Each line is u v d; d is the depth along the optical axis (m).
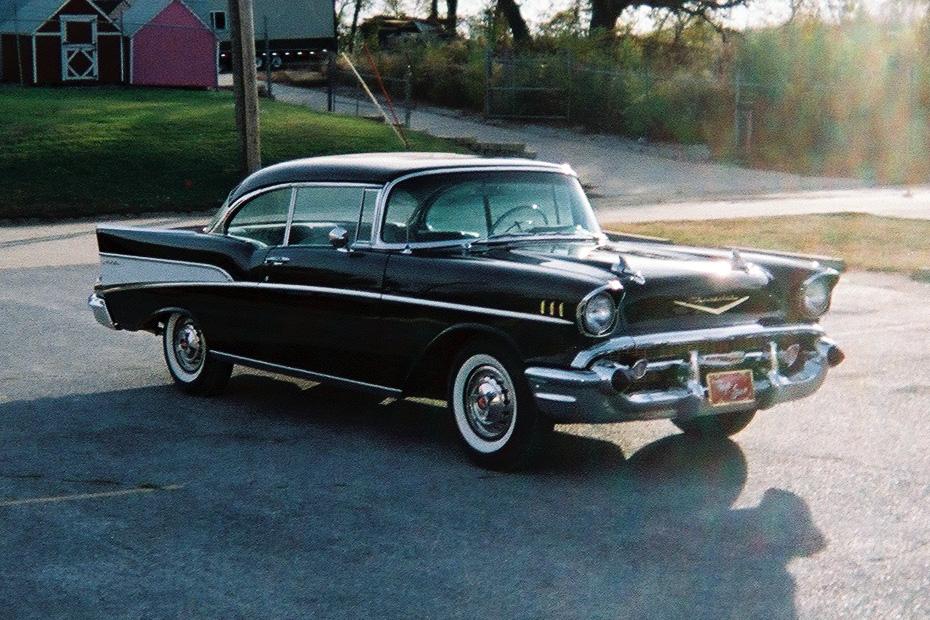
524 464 6.60
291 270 7.61
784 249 15.93
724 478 6.54
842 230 18.20
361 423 7.84
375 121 34.72
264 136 28.73
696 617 4.68
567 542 5.53
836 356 7.00
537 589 4.97
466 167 7.40
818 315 6.96
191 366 8.66
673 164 32.81
